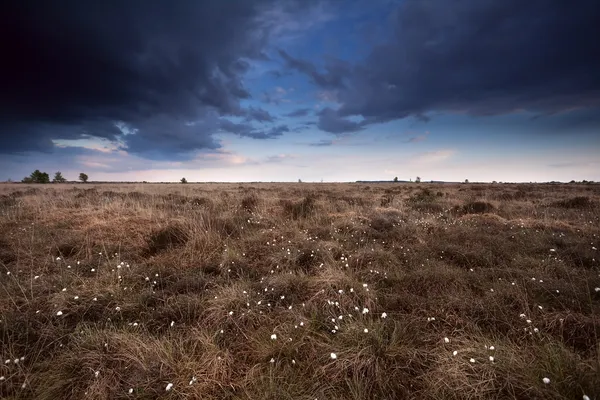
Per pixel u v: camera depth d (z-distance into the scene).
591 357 2.70
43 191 17.30
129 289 4.16
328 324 3.42
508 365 2.54
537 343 3.00
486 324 3.42
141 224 7.17
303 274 4.72
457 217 9.55
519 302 3.72
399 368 2.71
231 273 5.01
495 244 6.11
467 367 2.62
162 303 3.93
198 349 3.04
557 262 4.98
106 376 2.57
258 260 5.56
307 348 3.06
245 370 2.82
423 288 4.35
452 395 2.43
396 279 4.60
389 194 18.41
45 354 2.95
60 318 3.48
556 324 3.26
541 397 2.27
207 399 2.46
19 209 8.63
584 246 5.88
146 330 3.28
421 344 3.08
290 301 4.03
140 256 5.70
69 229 7.00
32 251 5.57
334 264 5.01
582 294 3.83
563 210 10.98
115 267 4.83
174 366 2.70
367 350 2.83
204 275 4.88
